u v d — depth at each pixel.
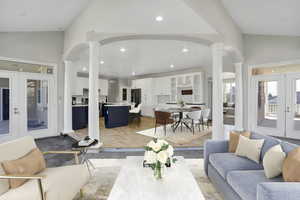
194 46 4.53
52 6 3.21
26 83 4.28
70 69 4.75
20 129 4.20
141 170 1.74
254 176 1.58
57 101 4.73
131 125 6.37
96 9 3.02
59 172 1.76
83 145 2.48
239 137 2.24
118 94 10.56
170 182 1.50
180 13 2.71
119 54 5.27
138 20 2.93
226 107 9.33
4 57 3.97
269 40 4.47
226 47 3.82
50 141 4.18
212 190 2.05
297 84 4.20
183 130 5.37
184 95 7.91
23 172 1.55
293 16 3.33
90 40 3.27
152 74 9.23
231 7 3.43
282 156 1.55
